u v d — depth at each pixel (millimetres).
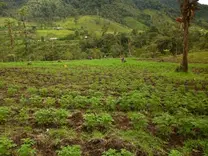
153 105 17375
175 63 56562
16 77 32219
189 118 14547
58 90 22016
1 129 13273
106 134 12797
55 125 13875
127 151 10570
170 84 27922
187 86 27516
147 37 127562
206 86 27078
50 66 49156
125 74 36812
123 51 112000
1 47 111375
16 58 92875
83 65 51781
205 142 12898
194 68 48594
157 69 45125
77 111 15766
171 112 17047
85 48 122062
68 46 122438
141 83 27344
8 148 10883
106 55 109875
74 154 10141
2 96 20516
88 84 27672
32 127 13758
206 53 77562
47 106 17547
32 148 11312
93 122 13453
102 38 127438
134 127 13922
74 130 13422
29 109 16266
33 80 29844
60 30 181000
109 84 26953
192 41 116312
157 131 13766
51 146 11516
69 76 33781
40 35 160125
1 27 170000
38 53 101625
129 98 18047
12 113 15359
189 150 12352
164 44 99812
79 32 169000
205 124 13703
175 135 13570
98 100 17281
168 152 12039
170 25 146750
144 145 12055
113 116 15383
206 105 17938
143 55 94125
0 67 45188
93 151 11375
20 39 134375
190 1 37062
